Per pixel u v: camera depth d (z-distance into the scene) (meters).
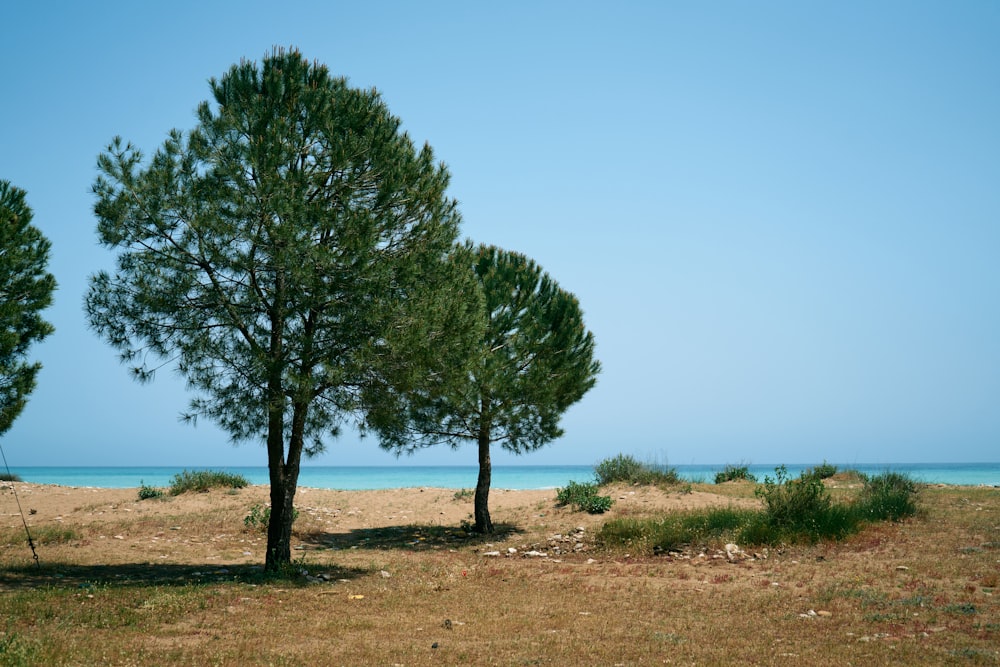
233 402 14.84
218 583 13.98
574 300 23.28
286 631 10.23
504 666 8.38
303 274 14.03
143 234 14.72
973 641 9.22
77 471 162.88
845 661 8.45
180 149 14.92
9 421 19.50
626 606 12.09
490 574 15.70
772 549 16.97
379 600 12.70
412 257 15.55
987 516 20.23
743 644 9.38
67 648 8.59
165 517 23.88
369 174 15.77
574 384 22.77
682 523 19.12
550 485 78.00
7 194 21.98
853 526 18.03
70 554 17.92
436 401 21.72
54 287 21.33
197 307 15.08
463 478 108.19
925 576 13.29
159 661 8.32
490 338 21.66
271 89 15.35
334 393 15.66
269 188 14.15
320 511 26.14
